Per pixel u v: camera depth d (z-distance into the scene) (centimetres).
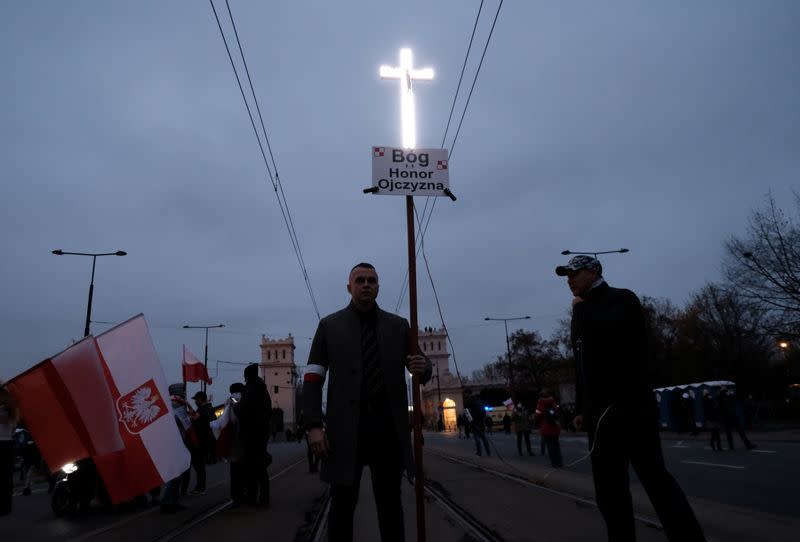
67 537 632
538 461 1355
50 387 686
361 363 330
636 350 335
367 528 600
